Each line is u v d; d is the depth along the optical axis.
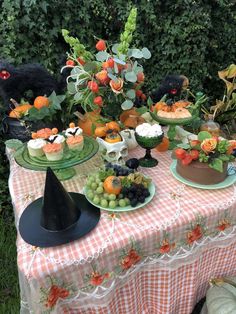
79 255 0.77
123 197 0.92
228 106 1.79
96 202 0.91
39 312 0.77
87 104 1.22
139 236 0.84
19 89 1.28
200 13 1.94
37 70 1.28
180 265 0.97
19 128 1.23
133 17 1.11
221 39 2.32
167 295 1.00
